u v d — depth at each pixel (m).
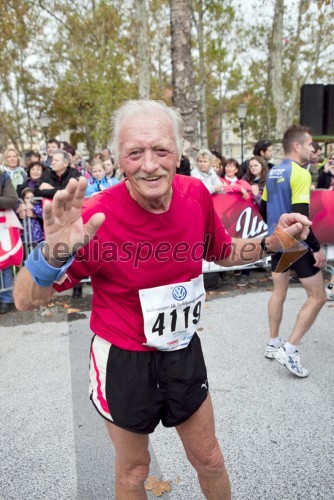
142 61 10.98
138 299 1.40
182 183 1.53
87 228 1.17
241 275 5.50
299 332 3.05
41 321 4.48
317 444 2.38
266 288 5.40
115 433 1.48
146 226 1.35
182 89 7.64
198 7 12.31
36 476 2.21
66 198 1.09
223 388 2.99
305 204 2.96
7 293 4.77
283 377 3.12
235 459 2.28
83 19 22.19
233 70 26.25
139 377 1.42
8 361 3.56
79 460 2.32
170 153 1.28
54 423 2.66
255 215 5.38
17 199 4.74
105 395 1.46
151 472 2.21
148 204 1.33
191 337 1.51
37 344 3.89
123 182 1.39
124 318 1.42
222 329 4.08
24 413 2.78
